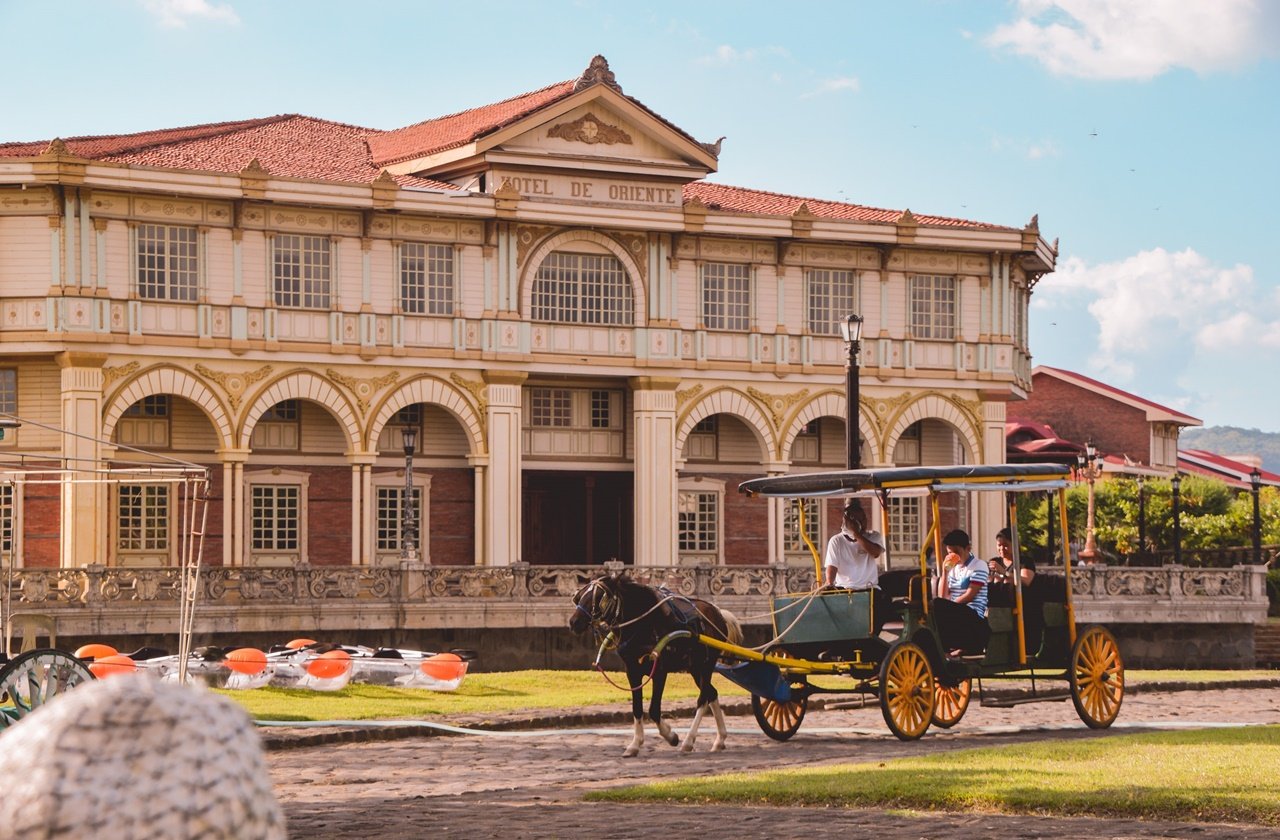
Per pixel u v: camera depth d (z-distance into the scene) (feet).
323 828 48.08
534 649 146.41
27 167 150.92
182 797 10.18
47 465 154.71
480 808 52.60
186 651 82.58
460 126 183.01
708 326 181.88
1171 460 311.88
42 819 9.98
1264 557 226.58
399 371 168.14
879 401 188.24
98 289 154.20
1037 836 41.63
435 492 174.70
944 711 83.05
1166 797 45.60
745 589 151.53
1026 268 201.77
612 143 176.55
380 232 167.12
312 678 102.94
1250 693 120.67
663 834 44.14
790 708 79.10
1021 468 80.59
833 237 184.03
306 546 168.14
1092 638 82.89
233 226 160.66
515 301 172.45
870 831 43.37
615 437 182.70
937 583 80.94
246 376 161.38
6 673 53.31
